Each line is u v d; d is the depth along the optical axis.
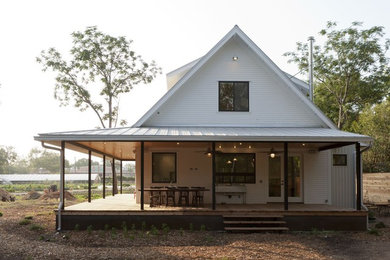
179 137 13.50
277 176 17.58
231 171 17.42
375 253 10.59
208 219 13.74
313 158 17.72
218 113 16.97
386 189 21.64
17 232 13.18
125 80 30.98
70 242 11.73
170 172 17.36
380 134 29.91
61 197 13.74
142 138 13.45
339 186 18.14
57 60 29.84
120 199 20.02
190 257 9.81
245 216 13.85
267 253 10.38
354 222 14.02
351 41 25.80
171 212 13.71
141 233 12.90
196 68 16.70
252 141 13.77
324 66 27.39
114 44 30.14
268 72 17.25
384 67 26.08
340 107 27.77
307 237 12.73
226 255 10.08
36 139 13.21
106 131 14.44
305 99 16.97
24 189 47.91
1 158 111.94
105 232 13.09
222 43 16.77
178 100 16.94
